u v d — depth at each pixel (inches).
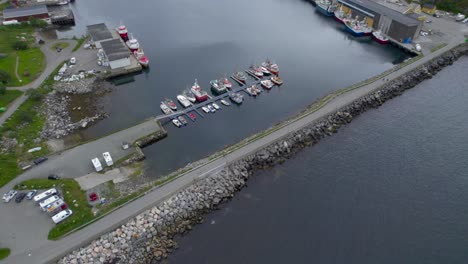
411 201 3513.8
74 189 3309.5
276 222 3260.3
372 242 3110.2
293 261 2938.0
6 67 5310.0
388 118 4746.6
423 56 6087.6
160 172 3752.5
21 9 7130.9
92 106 4820.4
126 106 4879.4
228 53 6363.2
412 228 3248.0
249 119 4697.3
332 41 7052.2
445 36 6830.7
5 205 3120.1
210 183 3481.8
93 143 3969.0
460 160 4050.2
